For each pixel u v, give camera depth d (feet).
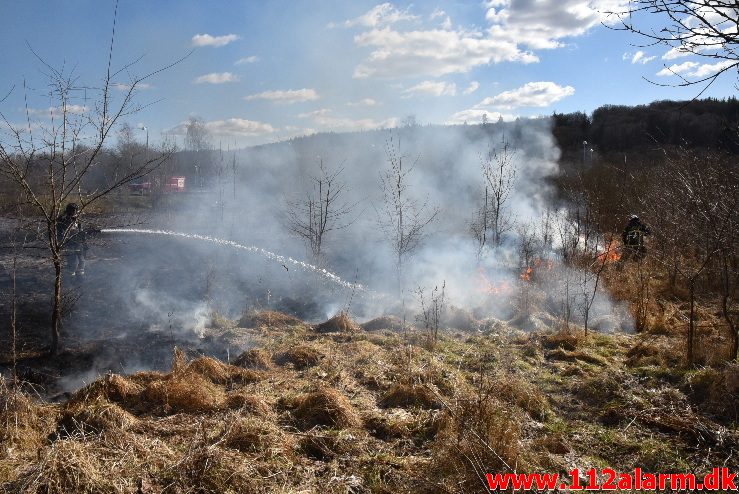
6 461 11.82
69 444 11.67
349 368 19.27
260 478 11.59
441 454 12.01
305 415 14.89
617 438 14.24
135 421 14.16
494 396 14.69
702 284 29.01
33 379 19.88
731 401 15.40
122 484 10.82
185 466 11.52
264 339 23.65
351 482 11.86
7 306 28.84
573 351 21.15
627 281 29.96
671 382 17.79
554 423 15.31
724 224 18.99
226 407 15.28
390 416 14.93
